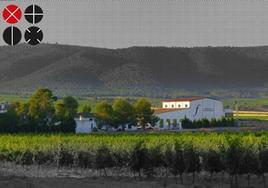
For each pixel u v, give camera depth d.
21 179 69.88
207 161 81.25
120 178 86.12
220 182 81.19
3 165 113.31
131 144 95.56
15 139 138.12
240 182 81.00
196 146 93.00
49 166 111.25
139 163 85.44
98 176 90.06
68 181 73.94
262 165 77.94
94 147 102.44
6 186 62.53
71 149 107.25
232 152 77.69
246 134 161.75
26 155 113.00
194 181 82.00
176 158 80.81
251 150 78.94
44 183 68.31
